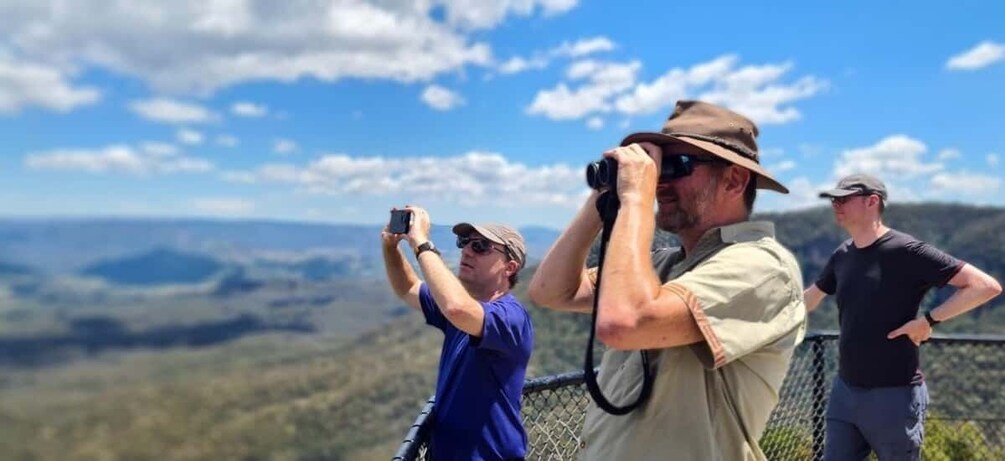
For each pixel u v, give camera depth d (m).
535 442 2.48
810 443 3.71
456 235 2.55
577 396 2.58
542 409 2.51
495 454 2.22
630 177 1.43
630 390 1.54
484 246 2.52
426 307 2.59
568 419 2.57
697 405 1.43
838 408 3.38
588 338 1.52
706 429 1.42
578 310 1.88
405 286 2.61
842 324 3.41
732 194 1.57
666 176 1.55
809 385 3.69
